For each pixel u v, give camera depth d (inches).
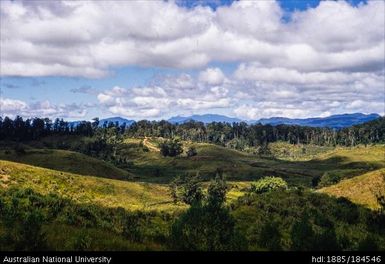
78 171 6432.1
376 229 1429.6
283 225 1392.7
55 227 877.8
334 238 781.3
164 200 4714.6
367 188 3447.3
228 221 797.2
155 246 764.0
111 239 797.2
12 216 895.7
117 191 4525.1
